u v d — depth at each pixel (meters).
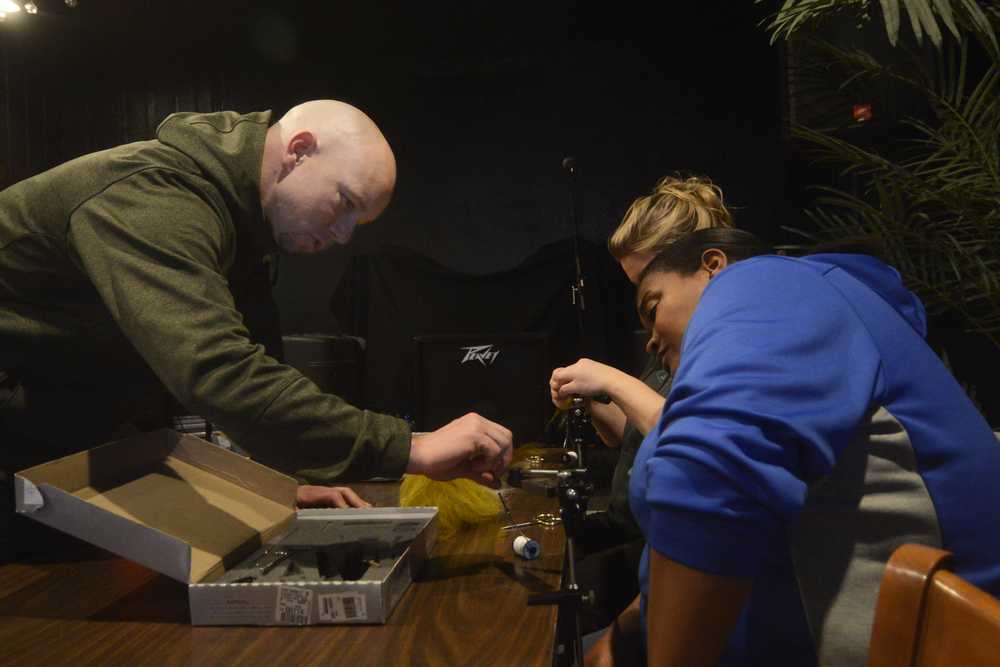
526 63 5.38
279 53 5.64
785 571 0.79
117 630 0.92
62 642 0.88
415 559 1.10
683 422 0.70
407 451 1.09
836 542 0.77
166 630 0.92
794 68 2.84
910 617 0.53
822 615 0.77
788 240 4.81
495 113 5.45
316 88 5.63
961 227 2.34
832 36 2.76
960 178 2.33
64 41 5.67
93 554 1.25
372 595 0.92
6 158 5.63
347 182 1.37
